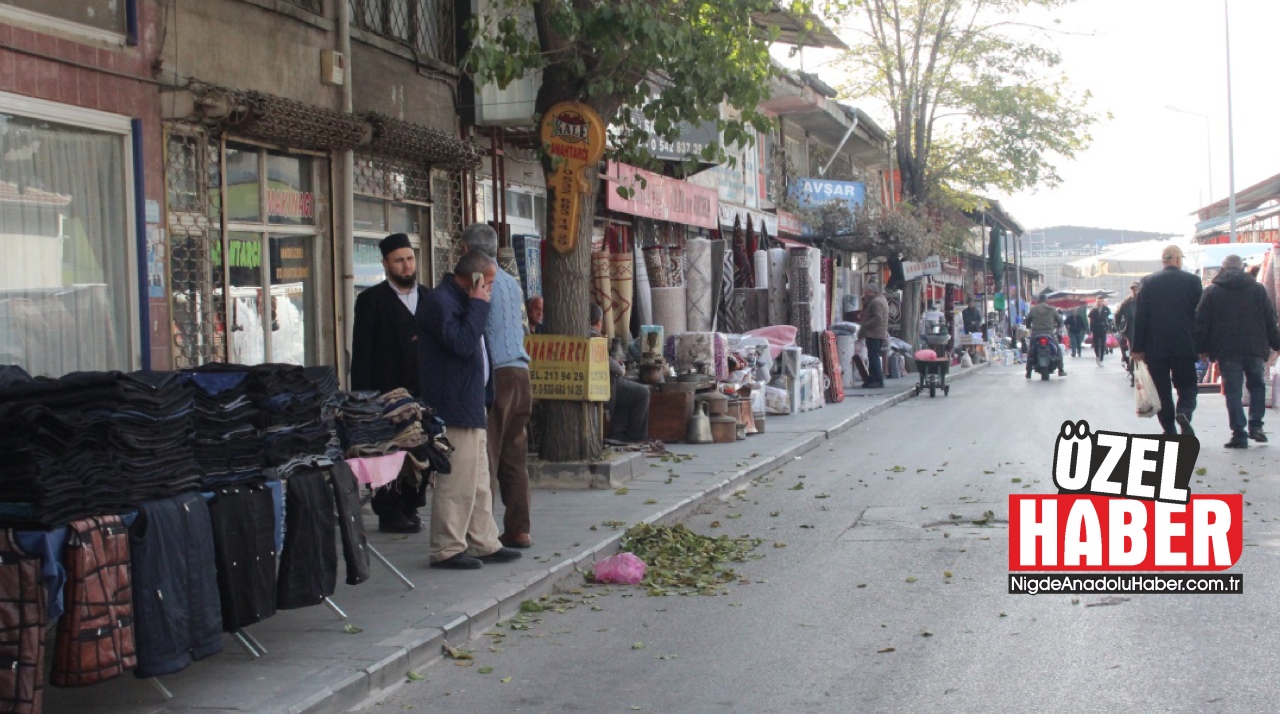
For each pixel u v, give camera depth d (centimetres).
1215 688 548
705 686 582
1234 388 1360
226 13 1017
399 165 1315
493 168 1498
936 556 863
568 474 1191
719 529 1014
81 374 517
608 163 1761
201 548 548
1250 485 1092
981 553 867
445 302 809
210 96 965
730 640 664
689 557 884
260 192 1076
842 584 787
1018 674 580
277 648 633
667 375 1641
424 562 852
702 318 2048
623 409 1501
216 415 571
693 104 1191
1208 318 1363
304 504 622
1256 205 4600
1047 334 3098
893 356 3078
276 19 1088
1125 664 591
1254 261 2427
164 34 938
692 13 1162
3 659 468
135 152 906
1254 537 880
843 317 3084
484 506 844
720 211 2409
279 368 617
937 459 1421
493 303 879
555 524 995
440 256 1396
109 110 884
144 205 913
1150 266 6188
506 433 891
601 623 716
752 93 1191
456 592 753
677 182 2055
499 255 1434
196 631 543
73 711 536
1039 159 3678
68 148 859
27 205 822
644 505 1078
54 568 477
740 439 1634
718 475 1269
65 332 852
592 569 840
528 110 1445
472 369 820
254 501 583
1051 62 3497
